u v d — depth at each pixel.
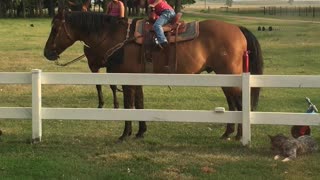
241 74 8.33
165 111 8.33
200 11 105.81
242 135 8.39
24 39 31.67
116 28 8.91
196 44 8.70
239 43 8.70
